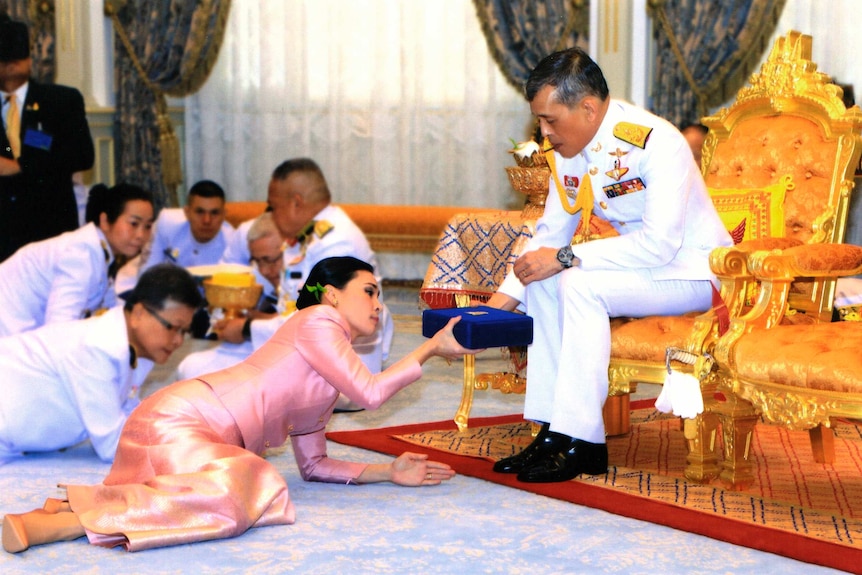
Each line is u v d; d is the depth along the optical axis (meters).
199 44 8.68
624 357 3.47
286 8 8.83
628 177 3.46
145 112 8.75
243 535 2.87
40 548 2.76
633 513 3.04
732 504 3.15
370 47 8.74
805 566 2.63
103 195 4.62
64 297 4.43
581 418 3.42
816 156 3.91
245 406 3.08
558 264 3.48
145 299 3.73
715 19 7.50
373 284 3.30
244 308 5.16
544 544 2.80
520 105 8.40
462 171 8.62
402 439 4.07
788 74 4.05
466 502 3.21
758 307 3.28
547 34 8.00
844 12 7.25
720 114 4.27
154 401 3.04
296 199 5.15
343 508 3.14
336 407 4.71
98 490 2.88
